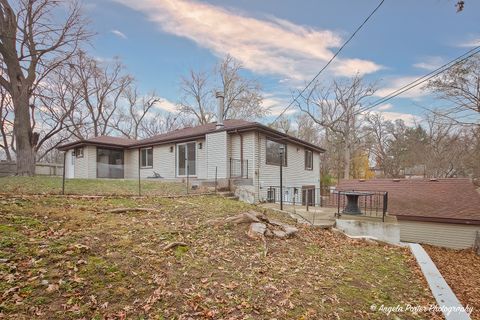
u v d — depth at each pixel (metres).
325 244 6.19
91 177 16.27
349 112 29.69
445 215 11.89
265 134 12.92
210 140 13.23
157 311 2.79
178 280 3.42
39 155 30.02
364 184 16.09
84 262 3.34
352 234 7.74
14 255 3.18
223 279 3.64
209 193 10.12
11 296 2.55
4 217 4.34
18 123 13.04
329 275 4.32
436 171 25.02
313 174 18.47
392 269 5.08
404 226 12.52
